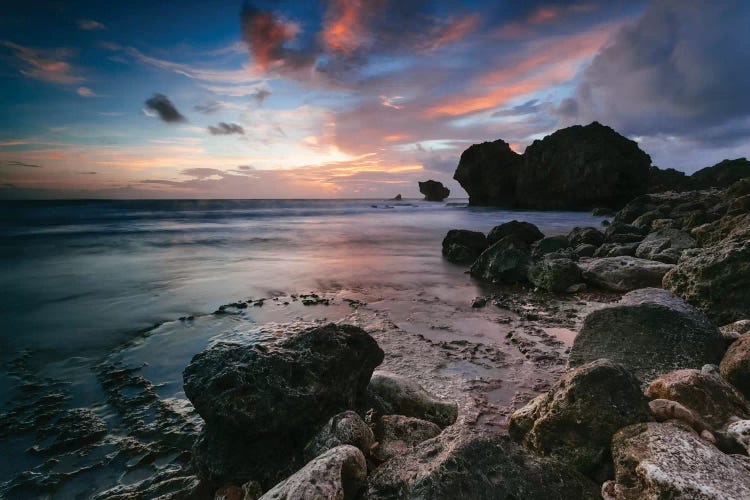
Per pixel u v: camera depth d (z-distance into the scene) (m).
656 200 35.69
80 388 6.00
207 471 4.04
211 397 4.06
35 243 23.42
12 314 9.60
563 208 53.59
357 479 3.34
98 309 10.04
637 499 2.79
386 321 8.83
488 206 65.50
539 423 3.69
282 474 3.97
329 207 81.06
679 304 6.59
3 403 5.57
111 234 28.53
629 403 3.50
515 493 2.97
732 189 25.77
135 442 4.69
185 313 9.73
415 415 5.04
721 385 4.06
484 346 7.35
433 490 2.93
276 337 7.96
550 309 9.76
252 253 19.80
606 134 52.34
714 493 2.48
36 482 4.09
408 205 96.19
